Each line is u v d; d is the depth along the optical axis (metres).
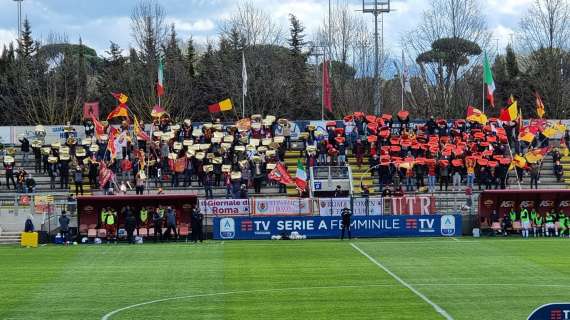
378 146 89.62
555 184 89.38
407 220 73.38
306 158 89.62
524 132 89.12
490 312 38.88
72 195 77.44
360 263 55.78
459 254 60.22
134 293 44.94
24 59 133.75
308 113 128.50
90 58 165.12
